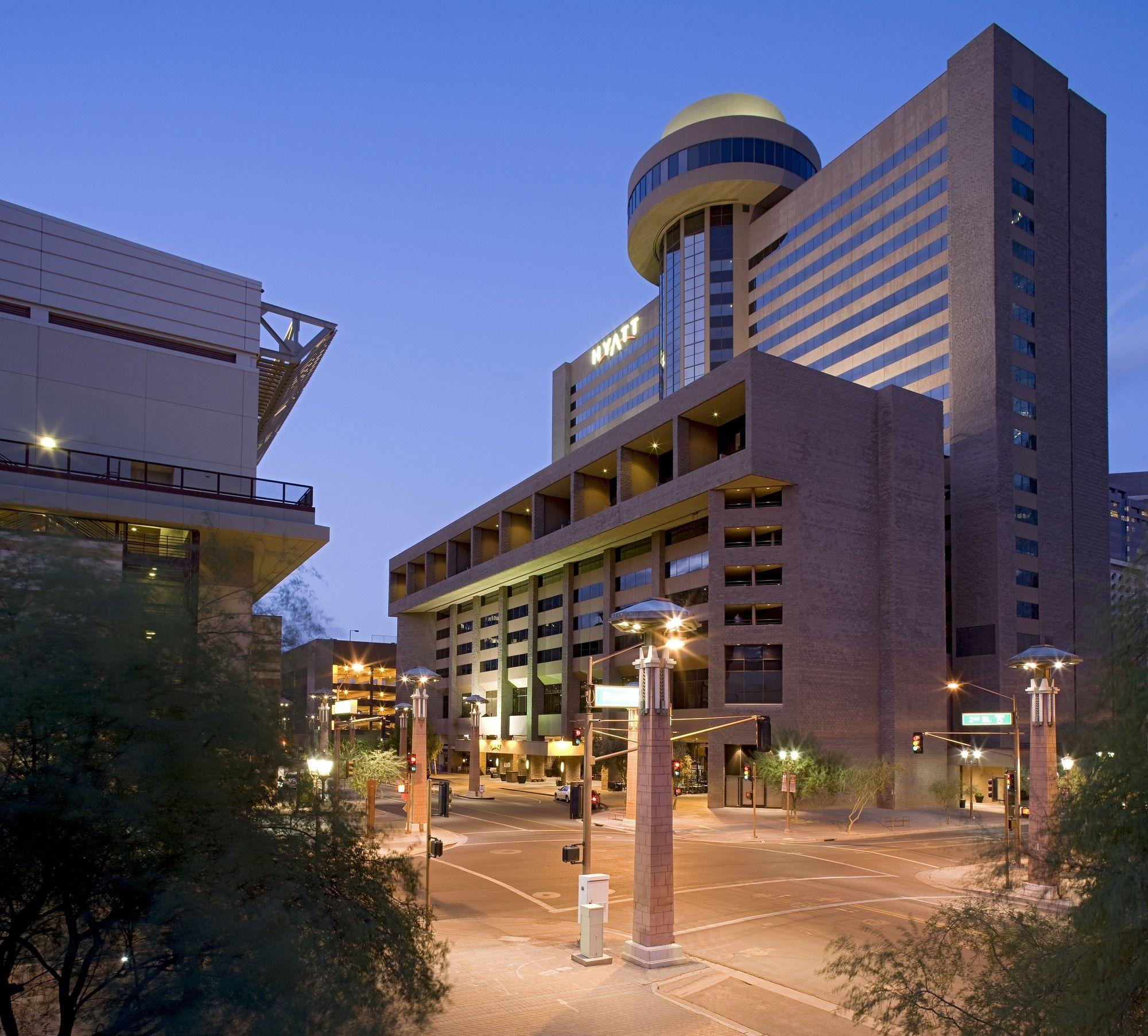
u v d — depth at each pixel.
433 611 126.06
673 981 19.81
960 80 82.19
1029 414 78.69
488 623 108.88
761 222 107.81
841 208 95.00
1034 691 31.02
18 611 10.42
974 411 77.94
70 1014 9.79
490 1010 17.66
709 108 120.19
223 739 10.98
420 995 11.05
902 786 64.94
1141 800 9.30
